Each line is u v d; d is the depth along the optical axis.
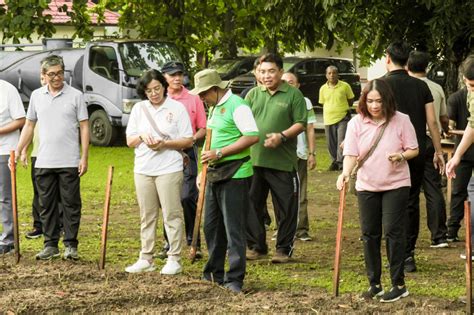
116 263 11.14
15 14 26.50
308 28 17.66
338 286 9.37
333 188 18.36
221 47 32.19
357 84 37.41
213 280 9.97
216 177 9.59
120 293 9.39
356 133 9.23
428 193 12.26
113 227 13.90
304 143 12.76
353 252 12.02
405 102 10.49
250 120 9.62
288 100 11.25
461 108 12.25
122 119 26.11
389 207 9.18
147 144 10.16
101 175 20.20
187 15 30.14
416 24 17.48
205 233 9.90
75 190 11.27
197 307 8.97
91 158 23.50
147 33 30.08
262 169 11.30
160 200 10.37
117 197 17.03
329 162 22.72
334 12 16.36
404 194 9.19
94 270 10.58
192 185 11.59
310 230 13.69
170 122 10.29
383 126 9.18
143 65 26.53
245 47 31.98
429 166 12.20
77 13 28.05
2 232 12.85
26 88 27.66
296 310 8.87
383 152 9.16
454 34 16.33
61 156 11.20
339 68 37.12
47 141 11.20
